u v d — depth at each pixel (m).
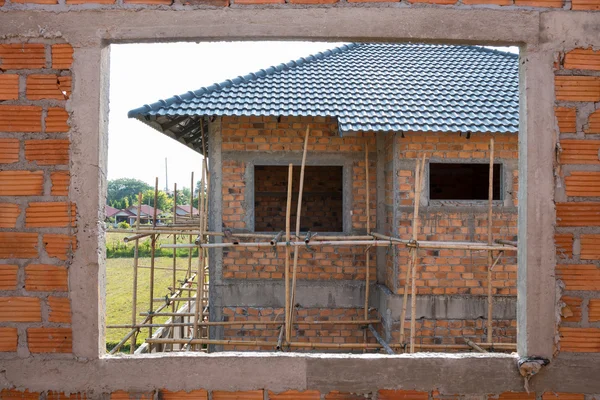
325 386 2.61
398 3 2.64
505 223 6.09
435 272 6.02
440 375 2.60
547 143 2.65
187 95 6.08
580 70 2.66
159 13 2.62
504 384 2.60
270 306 6.41
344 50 8.22
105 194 2.73
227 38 2.66
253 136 6.47
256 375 2.61
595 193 2.65
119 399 2.59
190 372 2.60
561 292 2.63
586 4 2.66
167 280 17.47
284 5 2.64
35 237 2.60
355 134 6.59
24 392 2.58
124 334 10.77
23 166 2.61
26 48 2.60
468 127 5.66
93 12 2.61
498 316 6.01
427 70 7.55
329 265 6.50
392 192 6.16
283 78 7.02
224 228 6.41
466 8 2.65
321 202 9.53
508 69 7.61
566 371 2.60
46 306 2.60
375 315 6.54
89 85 2.61
